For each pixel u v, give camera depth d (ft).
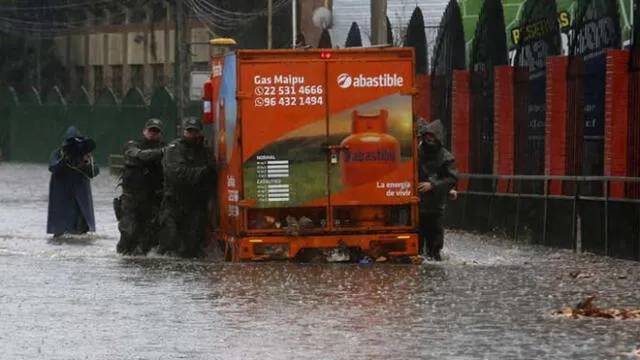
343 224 120.47
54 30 488.02
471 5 209.56
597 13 136.05
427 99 172.86
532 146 150.92
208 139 137.39
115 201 134.51
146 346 72.02
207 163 127.24
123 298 91.97
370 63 119.85
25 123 441.68
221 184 125.70
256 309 85.92
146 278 105.09
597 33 136.67
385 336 74.54
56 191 155.63
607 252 126.62
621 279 102.94
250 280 103.14
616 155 126.62
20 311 85.51
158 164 131.85
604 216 127.13
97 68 480.23
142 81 458.50
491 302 88.63
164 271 111.04
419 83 173.17
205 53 428.97
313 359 67.92
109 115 399.44
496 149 154.20
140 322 80.53
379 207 120.98
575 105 137.80
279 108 119.03
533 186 148.56
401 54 120.16
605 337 73.97
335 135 119.55
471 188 163.02
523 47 152.25
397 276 105.70
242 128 118.93
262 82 118.93
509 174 152.97
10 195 249.96
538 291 94.68
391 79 119.96
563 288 96.73
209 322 80.33
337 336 74.74
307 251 120.26
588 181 132.36
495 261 122.11
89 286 99.35
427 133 123.44
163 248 128.57
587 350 69.82
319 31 391.86
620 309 84.84
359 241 119.96
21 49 484.33
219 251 128.88
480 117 161.89
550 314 82.94
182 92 344.69
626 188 125.29
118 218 133.39
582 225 132.26
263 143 118.93
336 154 119.44
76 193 156.35
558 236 137.59
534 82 150.82
